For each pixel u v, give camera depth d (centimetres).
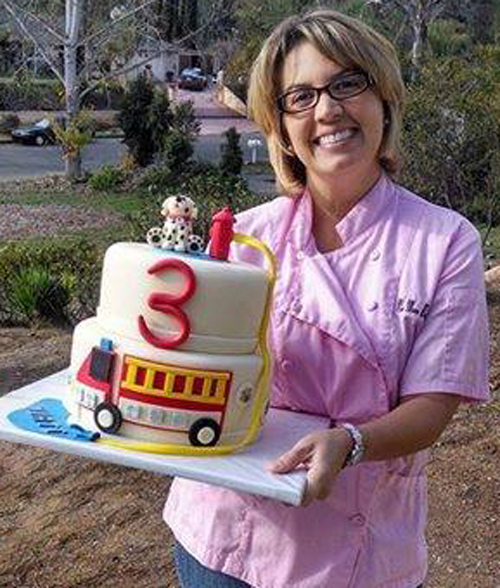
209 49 4325
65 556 462
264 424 221
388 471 226
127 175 2642
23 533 482
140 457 196
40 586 443
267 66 224
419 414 210
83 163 3238
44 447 199
